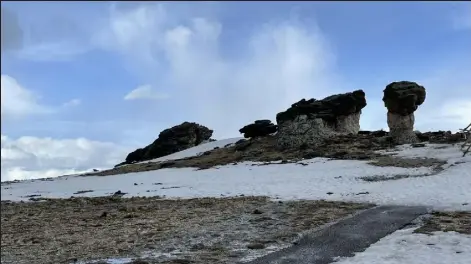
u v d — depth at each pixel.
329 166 39.91
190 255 13.55
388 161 39.44
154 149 82.31
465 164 33.53
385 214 18.45
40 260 14.20
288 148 54.12
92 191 40.34
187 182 39.75
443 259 11.42
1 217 26.14
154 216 22.44
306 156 47.28
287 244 14.35
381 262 11.48
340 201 23.56
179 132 82.75
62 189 45.41
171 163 58.69
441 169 33.28
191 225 18.95
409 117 51.41
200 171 47.41
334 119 58.66
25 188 50.22
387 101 51.81
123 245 15.71
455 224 15.66
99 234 18.45
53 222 23.11
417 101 51.75
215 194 30.36
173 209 24.52
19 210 29.48
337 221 17.66
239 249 14.05
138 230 18.69
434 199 21.50
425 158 39.44
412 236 14.09
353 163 40.25
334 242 14.15
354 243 13.88
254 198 26.75
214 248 14.38
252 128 68.00
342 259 12.07
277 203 24.02
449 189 24.16
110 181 48.41
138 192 35.62
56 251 15.52
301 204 23.08
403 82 51.97
